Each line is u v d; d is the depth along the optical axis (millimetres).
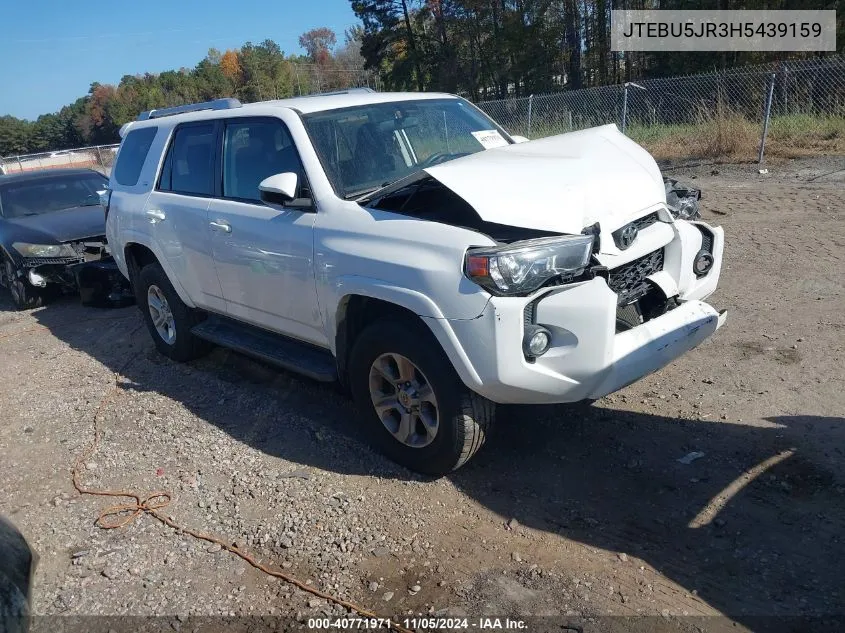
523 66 41031
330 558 3174
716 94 14633
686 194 3971
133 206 5559
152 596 3059
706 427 3914
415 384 3557
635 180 3574
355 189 3895
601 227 3262
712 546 3002
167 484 3949
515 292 3027
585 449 3830
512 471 3699
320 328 3973
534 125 17234
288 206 3918
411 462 3695
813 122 13219
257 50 93875
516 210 3129
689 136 13945
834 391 4145
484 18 43688
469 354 3121
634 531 3148
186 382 5398
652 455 3705
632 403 4262
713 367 4613
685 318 3498
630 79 34656
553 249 3051
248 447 4242
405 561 3105
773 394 4188
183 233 4930
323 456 4035
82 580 3209
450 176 3305
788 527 3064
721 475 3475
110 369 5910
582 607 2740
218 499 3736
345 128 4180
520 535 3197
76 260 8211
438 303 3160
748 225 7938
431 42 49562
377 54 52219
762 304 5570
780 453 3598
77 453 4438
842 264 6270
